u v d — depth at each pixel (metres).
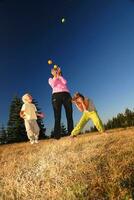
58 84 3.54
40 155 2.84
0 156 3.21
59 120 3.54
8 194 2.21
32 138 3.81
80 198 1.92
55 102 3.53
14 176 2.46
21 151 3.28
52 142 3.40
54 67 3.53
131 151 2.38
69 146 2.92
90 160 2.37
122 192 1.86
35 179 2.32
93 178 2.08
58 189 2.07
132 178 1.99
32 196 2.12
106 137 2.99
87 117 3.35
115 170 2.09
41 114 3.88
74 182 2.09
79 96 3.30
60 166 2.40
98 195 1.92
